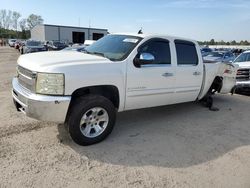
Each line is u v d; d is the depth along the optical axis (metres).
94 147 4.48
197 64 6.27
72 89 4.15
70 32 58.38
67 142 4.59
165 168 3.92
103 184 3.44
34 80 4.10
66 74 4.07
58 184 3.39
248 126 6.01
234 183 3.62
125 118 6.11
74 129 4.30
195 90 6.36
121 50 5.04
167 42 5.59
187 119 6.28
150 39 5.25
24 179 3.45
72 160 4.00
